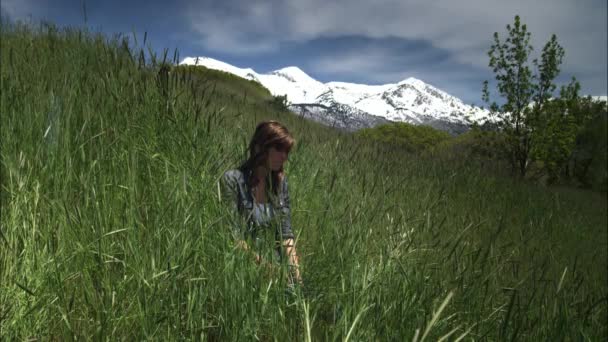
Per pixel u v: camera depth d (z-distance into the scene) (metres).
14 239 1.79
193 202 2.04
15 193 2.00
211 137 2.76
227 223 2.08
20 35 5.70
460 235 2.61
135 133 2.67
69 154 2.20
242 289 1.63
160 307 1.59
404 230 2.67
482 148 15.05
